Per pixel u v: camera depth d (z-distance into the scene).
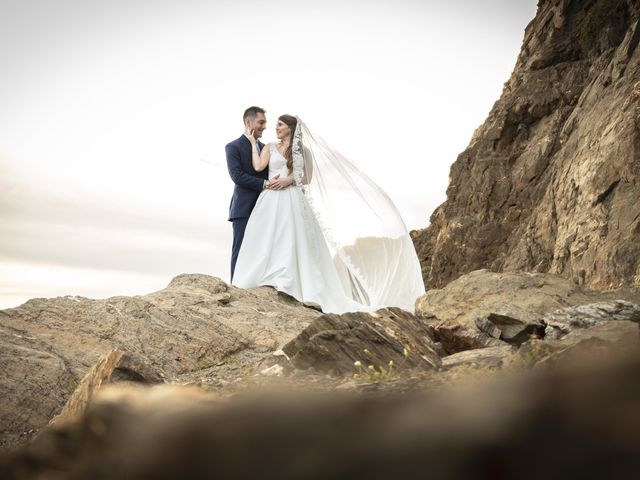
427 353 5.98
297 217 11.59
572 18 29.58
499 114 29.39
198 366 7.84
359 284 11.88
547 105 28.45
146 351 7.75
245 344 8.40
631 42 23.81
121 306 8.19
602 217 19.27
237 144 12.02
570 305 7.46
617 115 21.17
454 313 7.53
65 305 8.04
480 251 27.75
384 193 12.03
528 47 31.34
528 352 4.07
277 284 11.10
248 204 12.02
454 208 29.52
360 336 5.74
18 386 6.46
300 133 11.89
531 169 27.62
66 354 7.15
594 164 20.56
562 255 20.33
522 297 7.62
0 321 7.40
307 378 5.09
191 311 8.71
